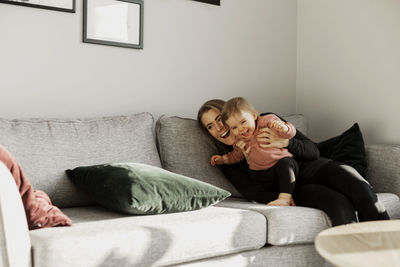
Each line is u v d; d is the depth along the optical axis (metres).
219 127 2.28
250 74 3.02
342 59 2.92
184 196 1.74
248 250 1.75
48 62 2.27
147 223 1.53
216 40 2.86
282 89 3.18
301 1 3.20
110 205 1.72
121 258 1.38
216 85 2.87
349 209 1.91
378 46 2.70
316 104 3.11
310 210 1.90
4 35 2.15
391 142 2.63
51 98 2.28
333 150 2.44
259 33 3.06
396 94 2.60
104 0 2.41
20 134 1.90
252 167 2.20
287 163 2.10
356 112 2.83
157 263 1.46
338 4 2.94
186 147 2.35
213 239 1.59
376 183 2.37
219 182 2.34
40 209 1.46
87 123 2.12
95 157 2.02
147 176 1.72
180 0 2.70
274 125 2.14
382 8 2.67
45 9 2.25
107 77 2.45
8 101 2.17
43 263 1.26
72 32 2.33
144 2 2.56
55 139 1.97
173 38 2.68
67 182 1.92
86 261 1.31
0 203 1.17
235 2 2.94
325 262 1.95
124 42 2.48
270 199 2.10
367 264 0.94
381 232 1.20
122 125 2.19
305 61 3.19
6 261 1.17
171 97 2.68
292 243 1.82
